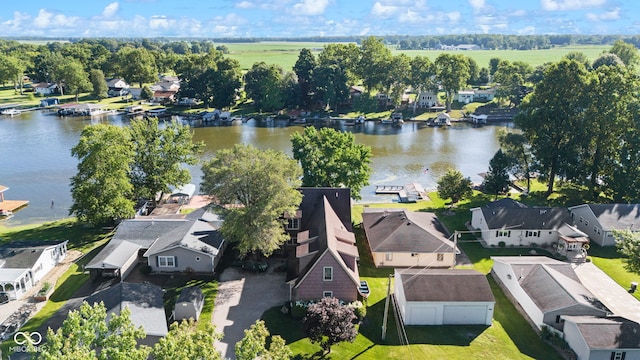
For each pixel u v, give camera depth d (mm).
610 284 48406
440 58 141875
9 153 102000
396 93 143000
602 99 67812
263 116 141000
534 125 72438
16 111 144875
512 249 56281
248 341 24891
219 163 48812
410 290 41312
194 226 52875
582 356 36125
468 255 54500
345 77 143250
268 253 49094
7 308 42688
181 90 152750
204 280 47844
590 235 59469
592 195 72062
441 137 119188
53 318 36312
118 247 49969
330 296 42688
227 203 49156
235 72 149250
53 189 79938
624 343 35500
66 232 59781
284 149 105438
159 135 65750
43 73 188250
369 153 67562
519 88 146500
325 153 66188
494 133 124000
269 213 46281
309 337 36312
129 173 63250
